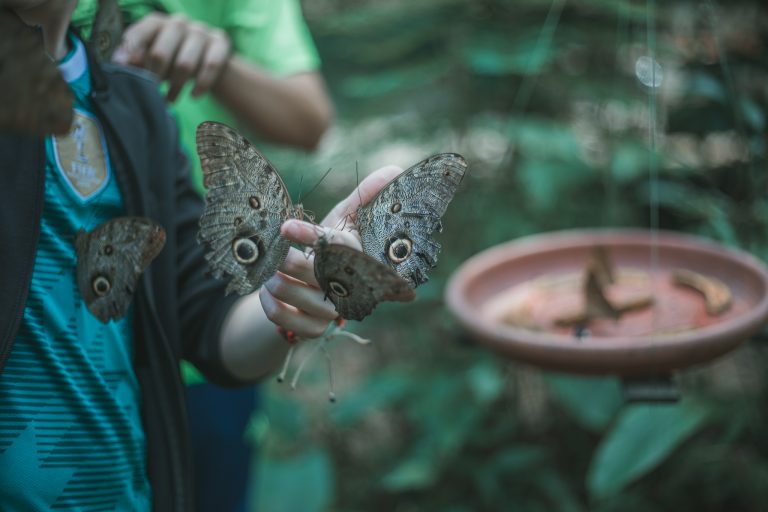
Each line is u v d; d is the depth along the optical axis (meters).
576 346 0.85
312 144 1.20
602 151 1.53
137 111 0.77
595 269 0.96
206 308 0.80
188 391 1.09
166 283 0.77
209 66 0.97
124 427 0.73
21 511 0.68
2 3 0.62
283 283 0.64
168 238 0.77
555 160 1.46
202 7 1.12
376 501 1.70
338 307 0.57
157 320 0.75
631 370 0.85
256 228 0.59
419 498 1.63
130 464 0.74
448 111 1.63
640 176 1.41
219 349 0.79
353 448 1.81
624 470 1.19
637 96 1.47
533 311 0.98
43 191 0.67
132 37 0.94
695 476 1.44
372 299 0.56
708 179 1.33
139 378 0.75
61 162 0.70
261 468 1.54
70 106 0.54
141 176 0.75
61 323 0.69
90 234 0.66
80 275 0.66
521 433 1.63
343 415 1.56
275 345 0.76
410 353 1.83
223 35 1.00
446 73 1.59
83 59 0.74
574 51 1.59
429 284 1.55
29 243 0.66
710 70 1.33
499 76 1.58
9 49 0.52
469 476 1.57
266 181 0.59
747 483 1.35
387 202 0.59
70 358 0.70
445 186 0.58
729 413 1.30
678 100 1.41
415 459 1.53
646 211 1.50
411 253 0.59
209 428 1.11
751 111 1.26
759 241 1.25
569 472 1.59
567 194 1.55
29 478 0.68
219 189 0.58
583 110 1.63
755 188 1.26
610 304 0.91
